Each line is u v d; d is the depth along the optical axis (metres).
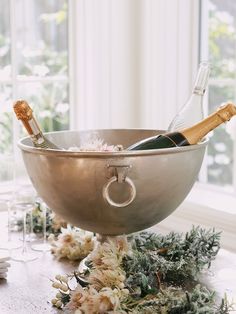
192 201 1.93
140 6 2.12
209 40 2.14
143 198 1.06
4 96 2.11
